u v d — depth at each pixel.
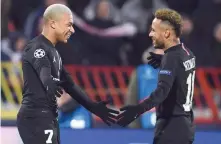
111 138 28.27
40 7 39.16
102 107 20.23
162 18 19.30
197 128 30.58
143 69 29.56
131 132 28.36
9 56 36.06
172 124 19.14
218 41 39.94
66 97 29.27
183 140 19.05
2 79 33.28
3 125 28.94
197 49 39.34
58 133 19.56
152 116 29.53
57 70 19.23
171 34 19.28
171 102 19.19
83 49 39.06
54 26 19.20
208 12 41.34
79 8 41.78
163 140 19.16
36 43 18.97
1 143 27.66
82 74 33.53
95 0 42.41
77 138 28.11
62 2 38.28
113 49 39.16
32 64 18.70
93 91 33.72
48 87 18.14
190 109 19.53
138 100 29.56
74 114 29.38
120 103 34.00
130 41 39.59
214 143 28.38
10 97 33.31
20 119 19.12
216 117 32.28
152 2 41.34
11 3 42.75
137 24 40.59
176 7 44.28
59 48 35.09
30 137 18.94
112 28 39.34
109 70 33.91
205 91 32.66
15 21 42.72
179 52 19.19
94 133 28.22
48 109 19.08
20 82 33.38
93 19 39.41
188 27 39.38
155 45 19.53
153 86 29.41
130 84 29.80
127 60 39.44
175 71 18.94
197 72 32.97
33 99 18.98
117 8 43.84
